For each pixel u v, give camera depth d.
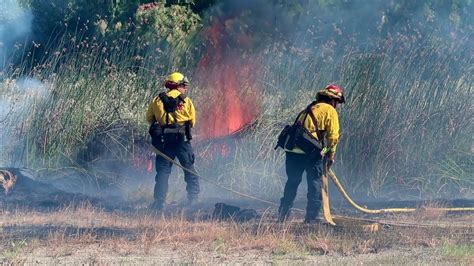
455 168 35.72
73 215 27.73
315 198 26.92
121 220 26.75
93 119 37.06
